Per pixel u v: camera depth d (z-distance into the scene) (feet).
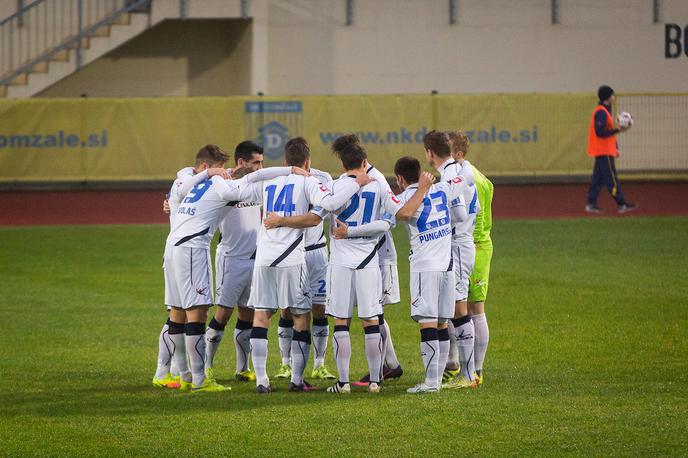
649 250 169.37
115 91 306.96
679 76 304.91
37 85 277.64
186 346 87.56
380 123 274.36
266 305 85.56
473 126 276.82
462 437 70.23
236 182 86.22
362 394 84.53
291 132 271.69
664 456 65.46
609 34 302.45
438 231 83.82
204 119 270.46
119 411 78.89
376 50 298.15
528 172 278.46
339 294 84.69
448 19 299.58
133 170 270.46
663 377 89.51
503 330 111.75
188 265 85.81
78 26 281.74
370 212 84.02
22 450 68.28
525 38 301.84
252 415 77.05
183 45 309.42
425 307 83.92
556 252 168.76
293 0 294.25
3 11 286.46
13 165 266.77
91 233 200.75
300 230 85.20
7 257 169.27
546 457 65.67
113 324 116.88
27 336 110.73
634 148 291.99
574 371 92.73
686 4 303.07
